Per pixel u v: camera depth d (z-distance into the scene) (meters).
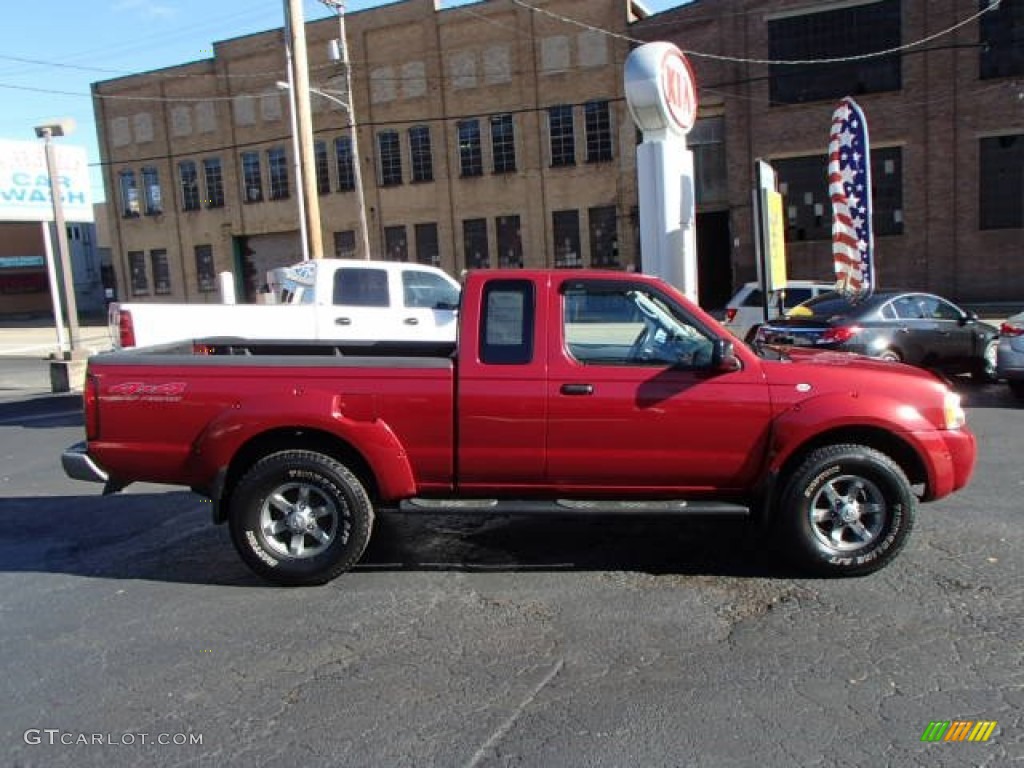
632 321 5.07
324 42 37.09
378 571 5.36
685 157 9.53
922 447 4.89
